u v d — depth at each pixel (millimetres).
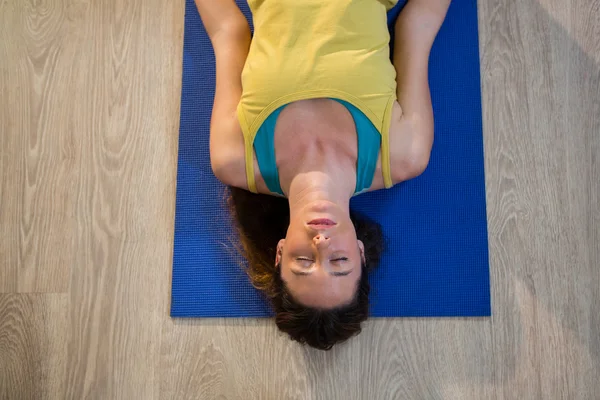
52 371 1499
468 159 1521
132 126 1573
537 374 1466
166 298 1516
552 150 1527
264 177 1268
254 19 1321
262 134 1229
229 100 1322
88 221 1546
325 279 1095
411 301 1488
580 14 1560
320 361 1481
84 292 1522
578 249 1499
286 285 1146
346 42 1230
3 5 1604
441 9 1430
